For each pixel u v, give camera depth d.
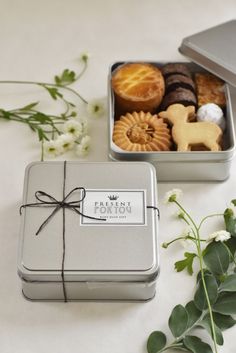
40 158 0.69
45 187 0.59
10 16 0.81
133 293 0.59
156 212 0.58
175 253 0.63
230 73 0.68
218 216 0.65
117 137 0.65
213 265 0.59
